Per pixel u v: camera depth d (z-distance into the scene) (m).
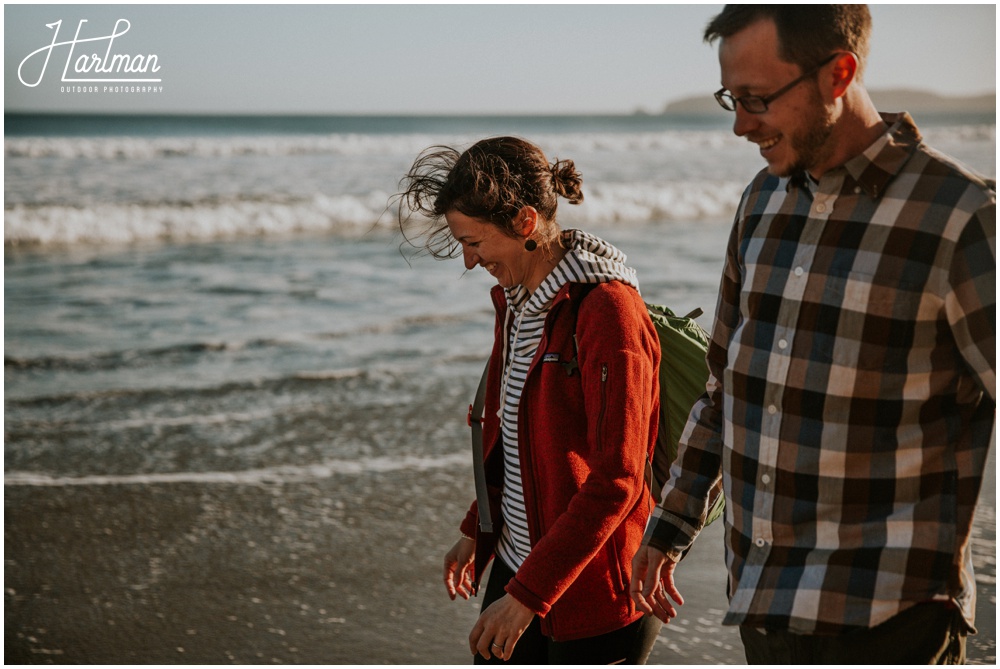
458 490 4.63
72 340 7.46
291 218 14.24
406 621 3.45
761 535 1.64
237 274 10.41
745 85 1.50
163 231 13.47
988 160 24.36
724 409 1.74
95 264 11.10
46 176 18.45
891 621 1.51
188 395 6.08
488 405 2.11
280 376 6.45
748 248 1.70
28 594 3.61
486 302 8.96
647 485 1.99
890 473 1.53
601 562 1.92
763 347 1.64
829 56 1.46
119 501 4.46
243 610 3.51
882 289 1.51
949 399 1.53
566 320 1.88
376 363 6.83
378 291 9.46
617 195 16.56
